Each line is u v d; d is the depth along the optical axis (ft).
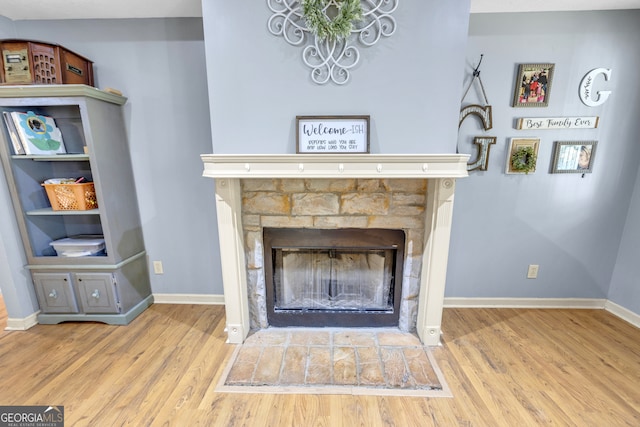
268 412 4.44
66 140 6.71
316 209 5.82
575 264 7.13
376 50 4.61
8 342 6.01
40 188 6.57
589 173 6.61
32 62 5.49
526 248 7.09
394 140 4.83
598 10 5.90
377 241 6.05
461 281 7.33
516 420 4.31
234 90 4.77
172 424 4.25
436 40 4.56
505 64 6.18
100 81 6.47
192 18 6.21
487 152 6.52
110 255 6.35
